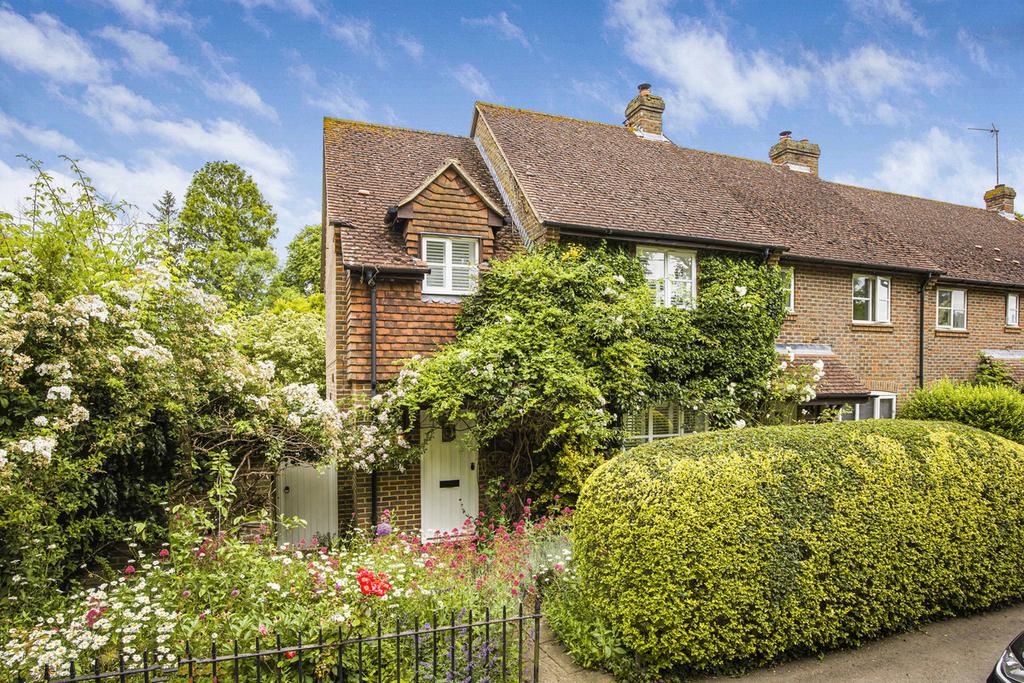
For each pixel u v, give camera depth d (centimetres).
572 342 980
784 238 1350
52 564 534
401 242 1051
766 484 507
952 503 584
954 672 482
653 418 1140
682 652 466
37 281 634
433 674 397
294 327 1959
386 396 938
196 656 386
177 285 781
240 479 832
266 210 3831
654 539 470
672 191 1357
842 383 1250
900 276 1484
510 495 969
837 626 508
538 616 412
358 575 436
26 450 480
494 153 1350
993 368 1591
